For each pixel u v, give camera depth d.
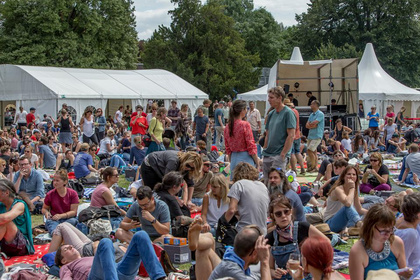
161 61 51.59
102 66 49.25
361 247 4.70
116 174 8.50
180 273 6.27
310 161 15.15
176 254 6.72
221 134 20.98
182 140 19.41
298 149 14.08
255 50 68.81
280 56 71.12
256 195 6.51
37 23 46.34
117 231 7.23
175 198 7.52
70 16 49.41
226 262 4.49
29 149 13.85
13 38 45.88
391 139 20.84
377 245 4.66
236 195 6.52
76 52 47.75
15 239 7.20
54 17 45.88
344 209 7.66
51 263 6.68
